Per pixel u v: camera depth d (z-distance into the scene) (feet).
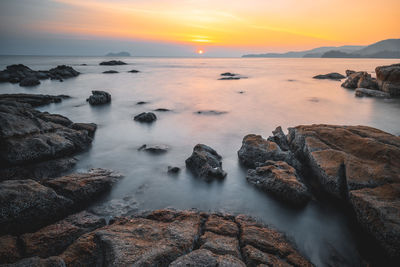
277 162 47.19
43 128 56.18
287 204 38.88
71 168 51.01
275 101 129.59
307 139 51.24
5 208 29.45
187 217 30.96
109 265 21.63
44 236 26.63
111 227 27.73
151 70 342.85
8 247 24.17
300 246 30.32
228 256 22.61
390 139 46.03
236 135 75.66
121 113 101.24
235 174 49.60
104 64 442.09
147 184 45.21
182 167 52.65
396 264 27.25
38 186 33.73
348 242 31.24
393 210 28.99
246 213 36.70
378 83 156.46
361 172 37.55
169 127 82.58
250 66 473.26
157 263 21.79
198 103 123.24
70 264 22.22
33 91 151.84
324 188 42.09
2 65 401.29
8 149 45.91
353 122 91.30
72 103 119.24
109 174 46.68
